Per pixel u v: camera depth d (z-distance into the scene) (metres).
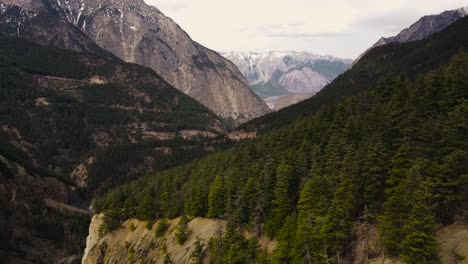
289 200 57.22
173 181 92.69
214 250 60.81
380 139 55.28
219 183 71.56
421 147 50.09
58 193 168.62
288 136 78.75
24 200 144.00
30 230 134.50
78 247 135.50
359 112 76.38
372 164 50.69
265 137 95.06
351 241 46.50
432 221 39.38
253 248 55.38
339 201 48.78
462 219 41.59
